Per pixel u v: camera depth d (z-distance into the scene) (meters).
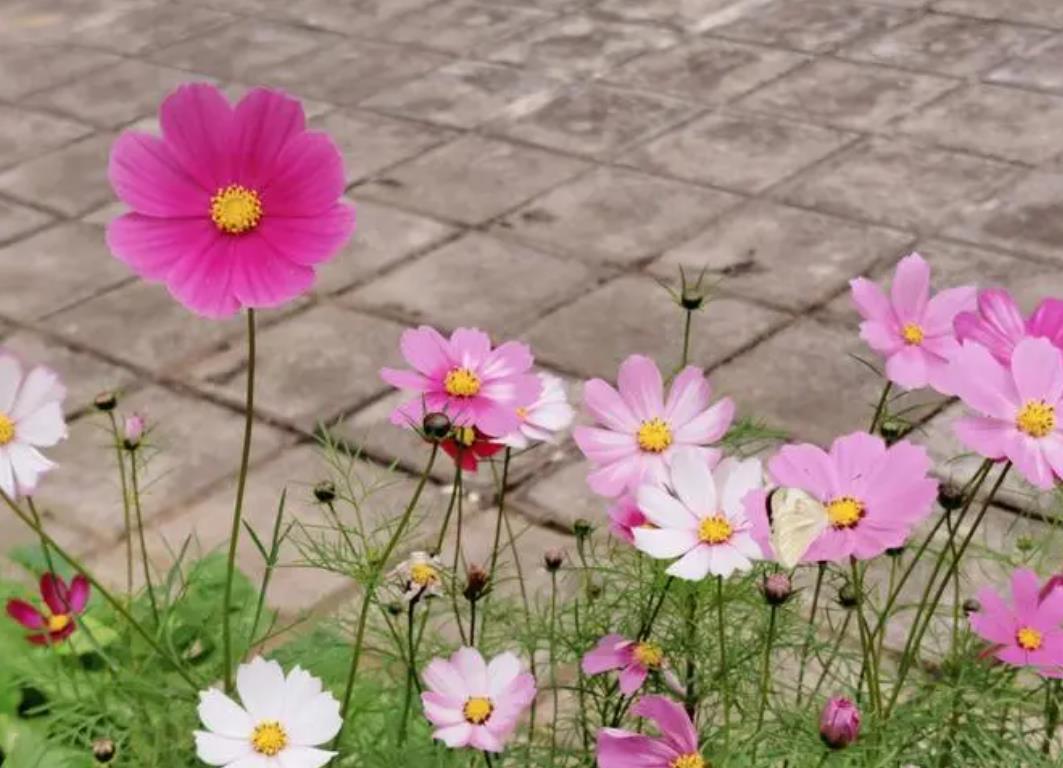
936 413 4.66
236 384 5.06
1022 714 2.19
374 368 5.12
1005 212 6.00
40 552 3.56
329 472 4.50
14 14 8.80
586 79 7.49
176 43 8.25
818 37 7.89
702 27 8.12
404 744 2.13
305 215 1.65
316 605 3.84
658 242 5.90
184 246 1.66
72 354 5.31
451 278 5.71
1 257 6.04
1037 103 6.99
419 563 2.03
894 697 1.99
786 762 1.96
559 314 5.42
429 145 6.85
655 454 1.92
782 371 5.00
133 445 2.65
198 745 1.67
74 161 6.87
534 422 2.07
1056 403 1.64
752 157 6.57
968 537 1.93
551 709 3.04
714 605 2.18
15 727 2.78
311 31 8.34
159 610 2.70
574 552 3.98
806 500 1.54
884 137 6.71
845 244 5.82
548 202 6.26
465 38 8.12
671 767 1.72
